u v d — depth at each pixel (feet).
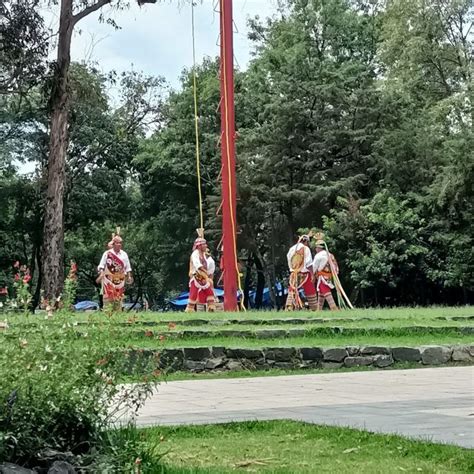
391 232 123.03
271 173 134.62
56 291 89.20
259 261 158.40
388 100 133.90
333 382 39.81
